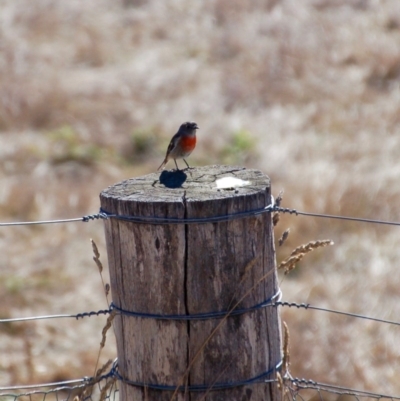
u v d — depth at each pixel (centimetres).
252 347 497
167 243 480
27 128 2008
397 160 1634
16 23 2845
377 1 2797
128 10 3075
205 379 493
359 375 951
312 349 1008
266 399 504
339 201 1392
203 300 485
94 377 520
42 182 1630
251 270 491
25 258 1342
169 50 2614
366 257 1280
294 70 2280
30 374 983
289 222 1343
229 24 2802
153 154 1845
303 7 2831
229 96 2153
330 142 1783
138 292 492
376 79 2211
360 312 1132
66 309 1187
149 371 497
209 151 1809
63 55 2559
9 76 2286
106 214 497
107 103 2145
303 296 1183
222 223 480
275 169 1638
